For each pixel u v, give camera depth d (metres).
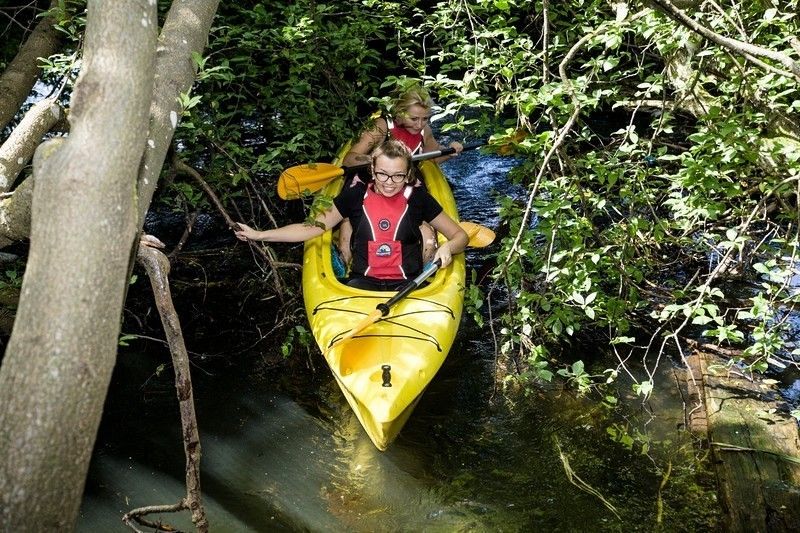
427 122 5.54
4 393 1.47
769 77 3.73
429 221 4.39
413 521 3.39
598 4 4.68
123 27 1.66
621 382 4.32
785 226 5.27
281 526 3.34
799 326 4.67
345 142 5.60
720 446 3.78
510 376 4.31
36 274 1.51
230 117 5.30
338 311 4.04
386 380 3.55
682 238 4.56
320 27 5.23
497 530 3.35
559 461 3.77
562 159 4.55
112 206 1.57
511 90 4.01
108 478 3.61
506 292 5.12
